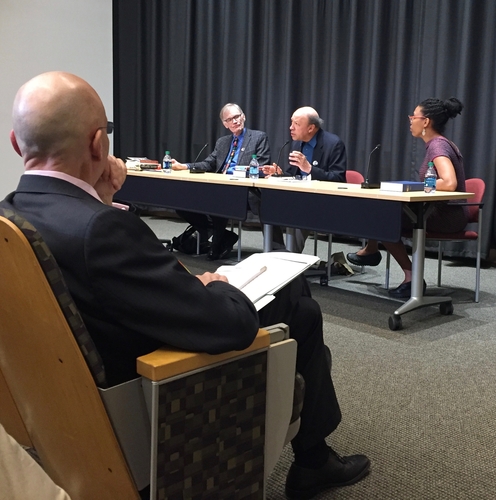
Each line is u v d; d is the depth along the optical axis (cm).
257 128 638
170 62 692
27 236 89
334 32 562
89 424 101
